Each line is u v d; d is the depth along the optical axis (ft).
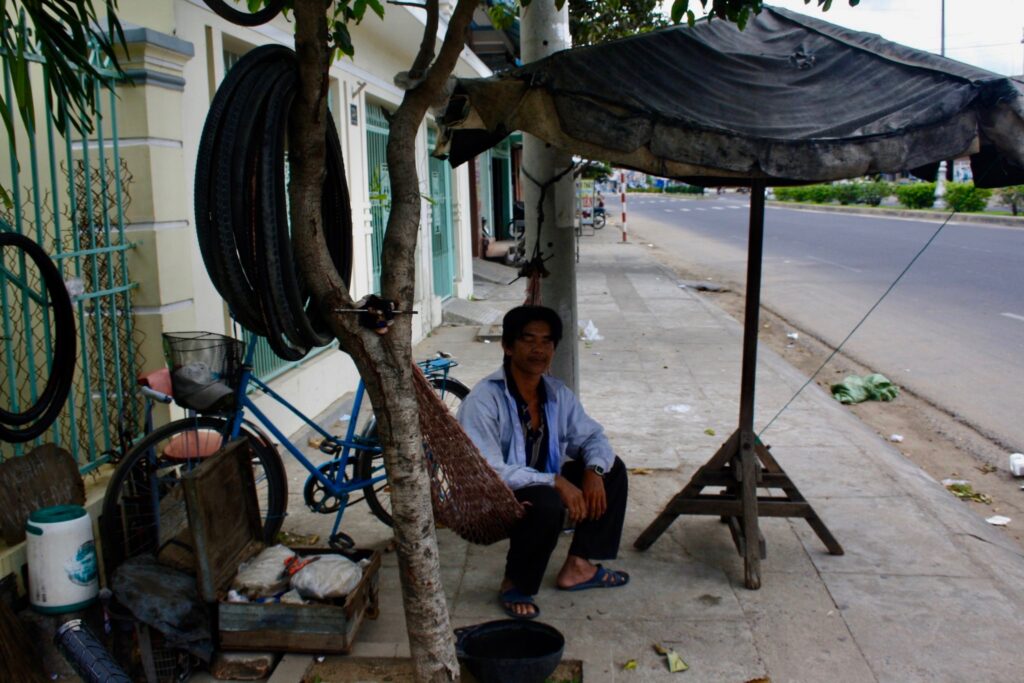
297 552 12.80
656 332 37.04
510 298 48.91
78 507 11.16
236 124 7.98
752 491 14.07
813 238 81.35
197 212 8.13
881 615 12.72
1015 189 94.53
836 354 33.32
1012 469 20.70
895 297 44.88
